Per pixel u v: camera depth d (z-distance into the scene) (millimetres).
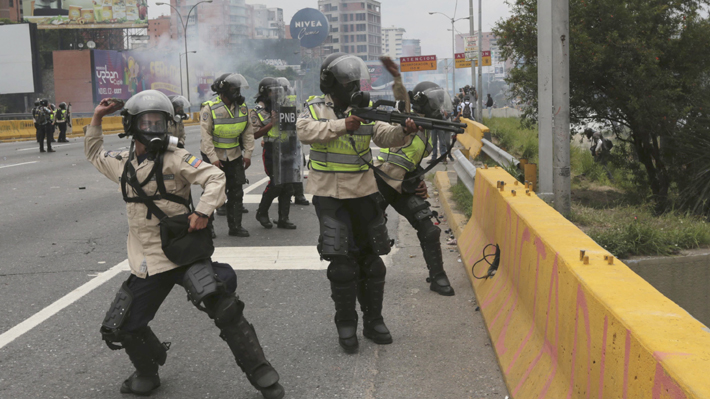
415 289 5402
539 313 3303
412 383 3586
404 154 5168
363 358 3967
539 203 4367
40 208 9805
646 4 10219
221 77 7285
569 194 6609
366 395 3445
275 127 7809
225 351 4105
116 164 3348
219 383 3641
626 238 5484
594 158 13516
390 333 4391
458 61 42812
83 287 5508
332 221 3979
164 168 3223
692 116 10359
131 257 3299
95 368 3852
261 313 4828
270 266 6180
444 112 5242
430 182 12125
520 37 11695
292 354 4047
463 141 17000
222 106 7332
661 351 1859
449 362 3863
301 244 7141
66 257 6621
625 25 10125
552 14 6617
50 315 4793
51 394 3502
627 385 2043
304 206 9898
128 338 3299
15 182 12977
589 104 10852
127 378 3625
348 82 3893
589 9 10227
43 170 15109
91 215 9188
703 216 8812
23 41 62125
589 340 2436
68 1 84938
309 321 4641
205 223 3188
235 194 7559
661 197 10633
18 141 27078
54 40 90188
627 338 2055
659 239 5426
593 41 10273
